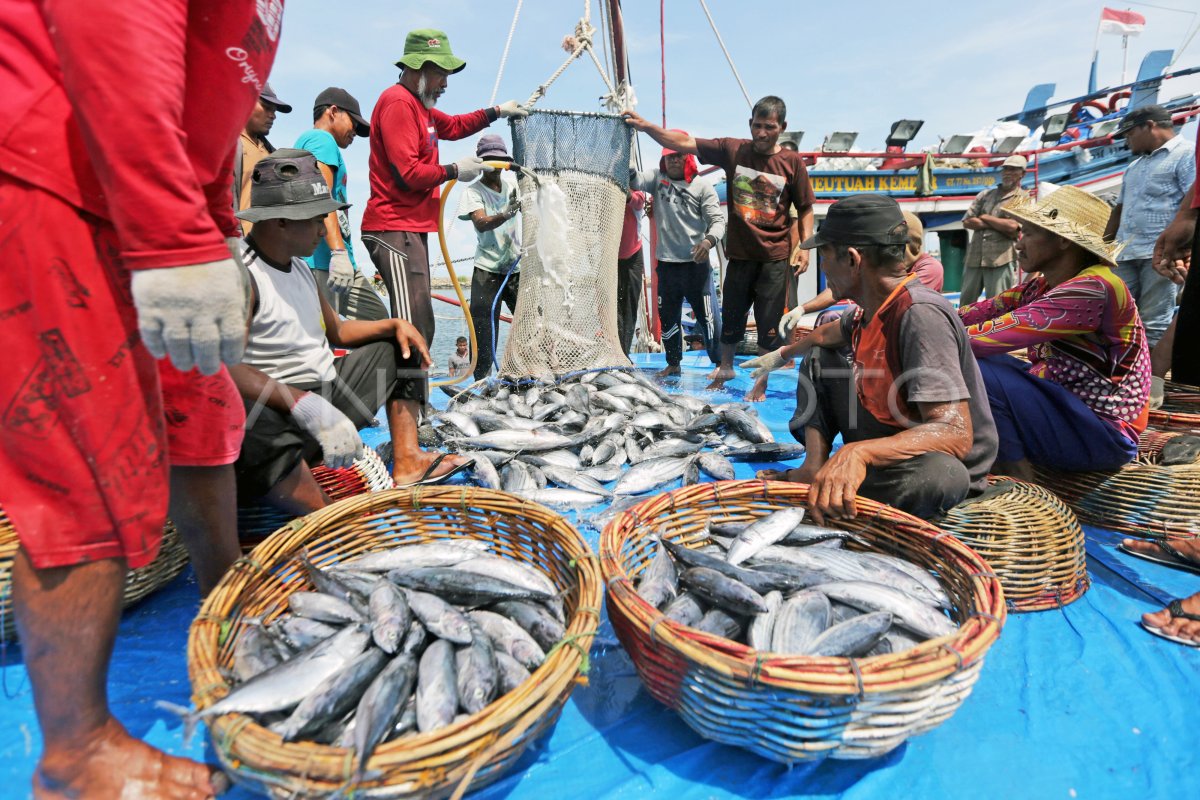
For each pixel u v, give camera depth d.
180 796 1.66
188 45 1.59
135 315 1.54
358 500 2.58
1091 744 1.98
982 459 2.92
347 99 5.61
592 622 1.90
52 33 1.22
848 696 1.65
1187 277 3.92
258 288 3.02
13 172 1.33
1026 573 2.57
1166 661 2.31
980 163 13.12
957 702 1.80
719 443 4.54
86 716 1.60
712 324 7.32
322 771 1.47
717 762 1.93
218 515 2.19
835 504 2.51
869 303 2.88
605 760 1.94
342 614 2.14
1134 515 3.13
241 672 1.85
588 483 3.85
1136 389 3.11
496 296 7.08
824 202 12.27
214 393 2.01
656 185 6.73
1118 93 15.62
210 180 1.83
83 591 1.53
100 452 1.49
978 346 3.27
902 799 1.80
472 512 2.74
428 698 1.79
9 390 1.39
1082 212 3.16
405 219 5.12
